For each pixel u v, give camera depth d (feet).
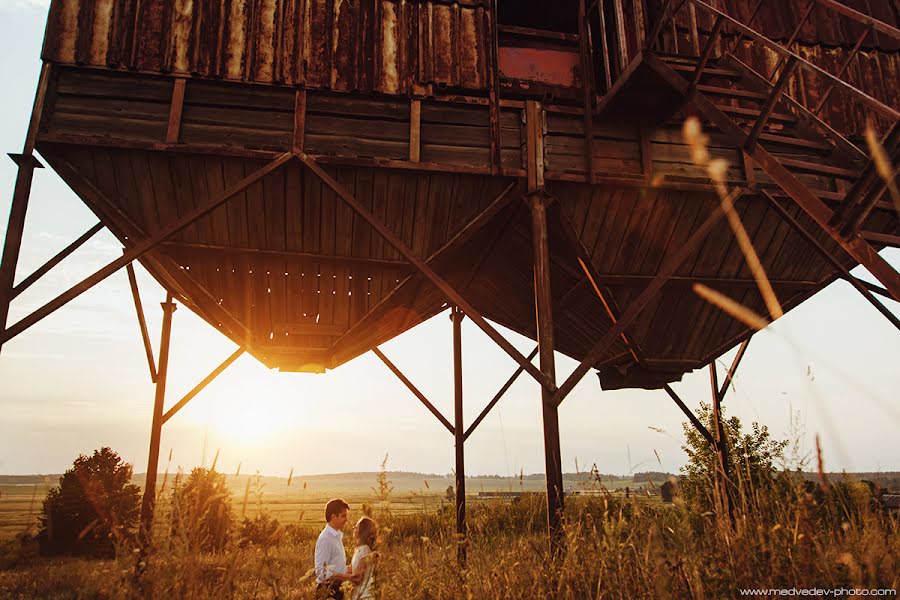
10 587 26.23
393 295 30.40
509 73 30.68
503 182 26.13
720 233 29.04
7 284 21.16
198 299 30.78
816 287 31.27
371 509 15.20
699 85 26.08
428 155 25.75
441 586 12.39
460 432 35.50
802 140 27.37
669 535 10.39
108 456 66.69
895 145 15.96
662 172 27.63
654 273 29.58
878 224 27.50
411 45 26.58
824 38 31.32
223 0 25.63
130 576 9.81
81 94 23.85
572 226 27.45
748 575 9.23
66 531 57.93
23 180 22.36
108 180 24.38
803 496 9.29
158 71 24.31
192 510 10.42
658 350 32.99
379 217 26.68
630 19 28.78
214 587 10.19
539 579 11.59
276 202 26.48
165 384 33.06
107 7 24.57
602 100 26.89
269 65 25.21
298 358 32.94
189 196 25.21
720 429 29.48
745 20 30.94
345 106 25.62
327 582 15.72
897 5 32.78
